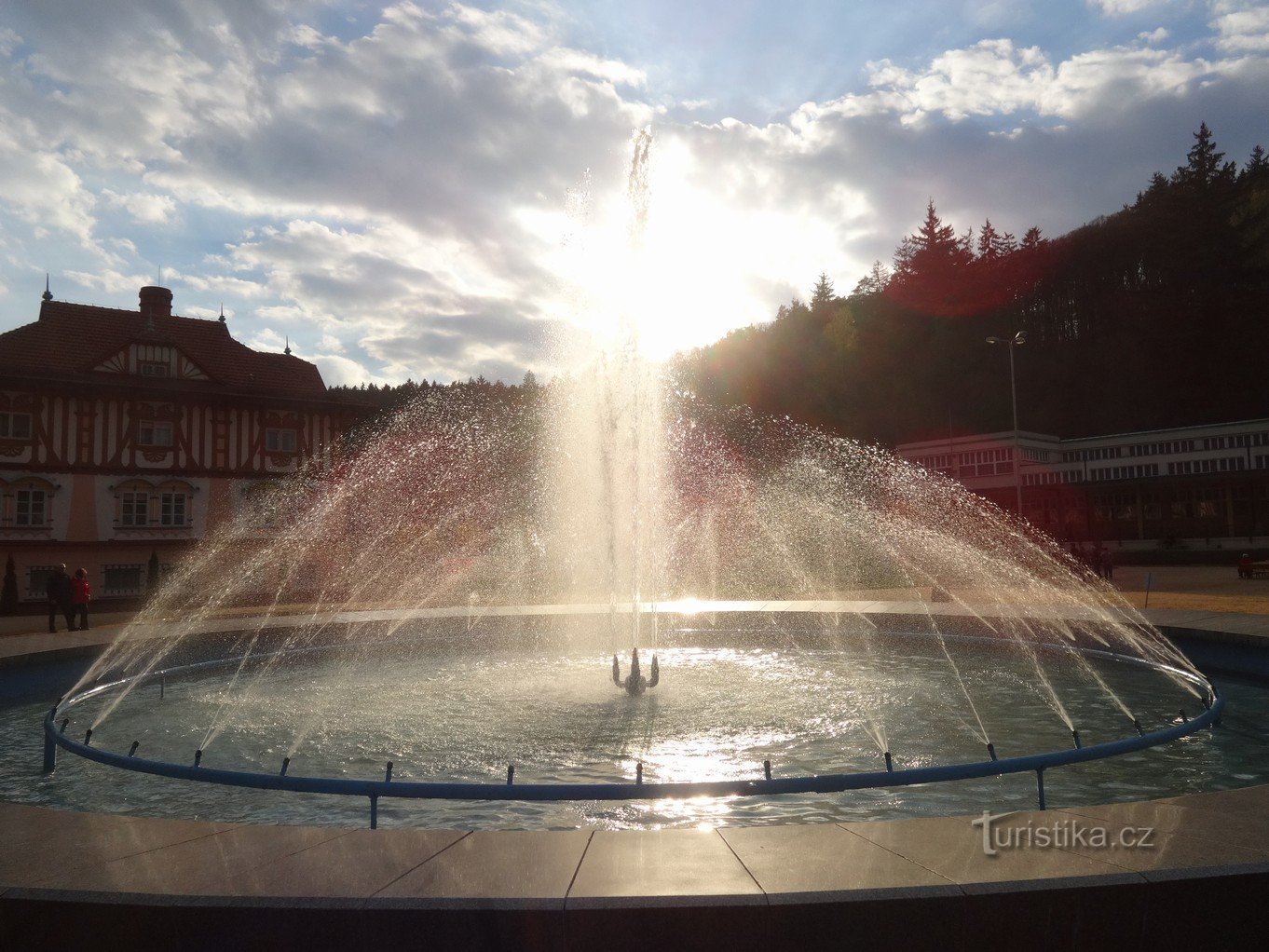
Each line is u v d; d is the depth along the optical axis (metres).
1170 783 6.97
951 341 85.56
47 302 37.59
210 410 37.91
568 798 5.68
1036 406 81.31
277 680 13.34
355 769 7.75
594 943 3.76
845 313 91.75
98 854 4.53
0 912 4.01
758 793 5.73
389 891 3.97
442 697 11.16
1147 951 3.86
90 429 35.62
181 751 8.74
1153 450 54.31
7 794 7.45
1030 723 9.23
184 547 36.94
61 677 14.45
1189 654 13.23
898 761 7.71
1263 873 3.96
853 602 21.27
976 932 3.81
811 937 3.78
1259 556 40.62
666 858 4.36
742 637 17.38
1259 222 74.94
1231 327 71.62
